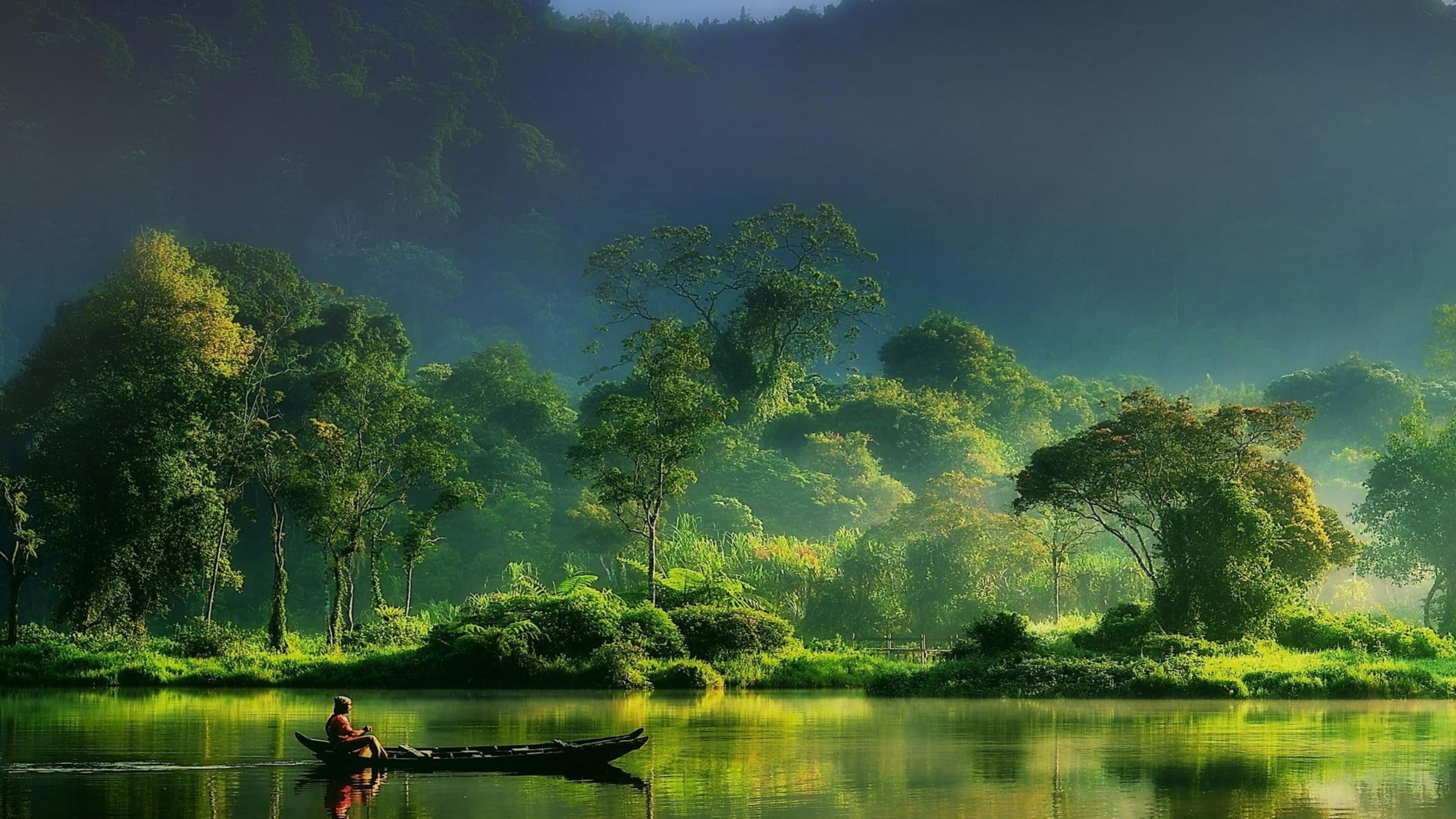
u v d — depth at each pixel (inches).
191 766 956.6
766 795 829.2
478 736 1181.1
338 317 4020.7
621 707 1485.0
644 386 3882.9
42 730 1192.8
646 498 2297.0
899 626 2469.2
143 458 2381.9
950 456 3860.7
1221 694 1584.6
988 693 1644.9
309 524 2300.7
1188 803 792.3
